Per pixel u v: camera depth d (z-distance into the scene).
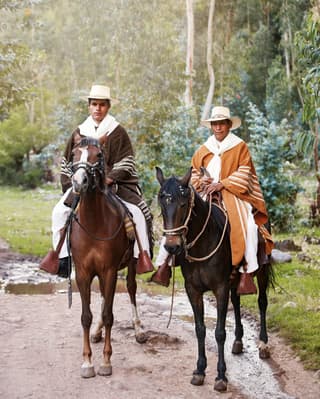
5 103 14.63
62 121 27.69
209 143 6.42
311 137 8.30
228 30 32.03
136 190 6.68
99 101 6.49
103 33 31.22
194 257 5.52
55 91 39.44
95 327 6.81
